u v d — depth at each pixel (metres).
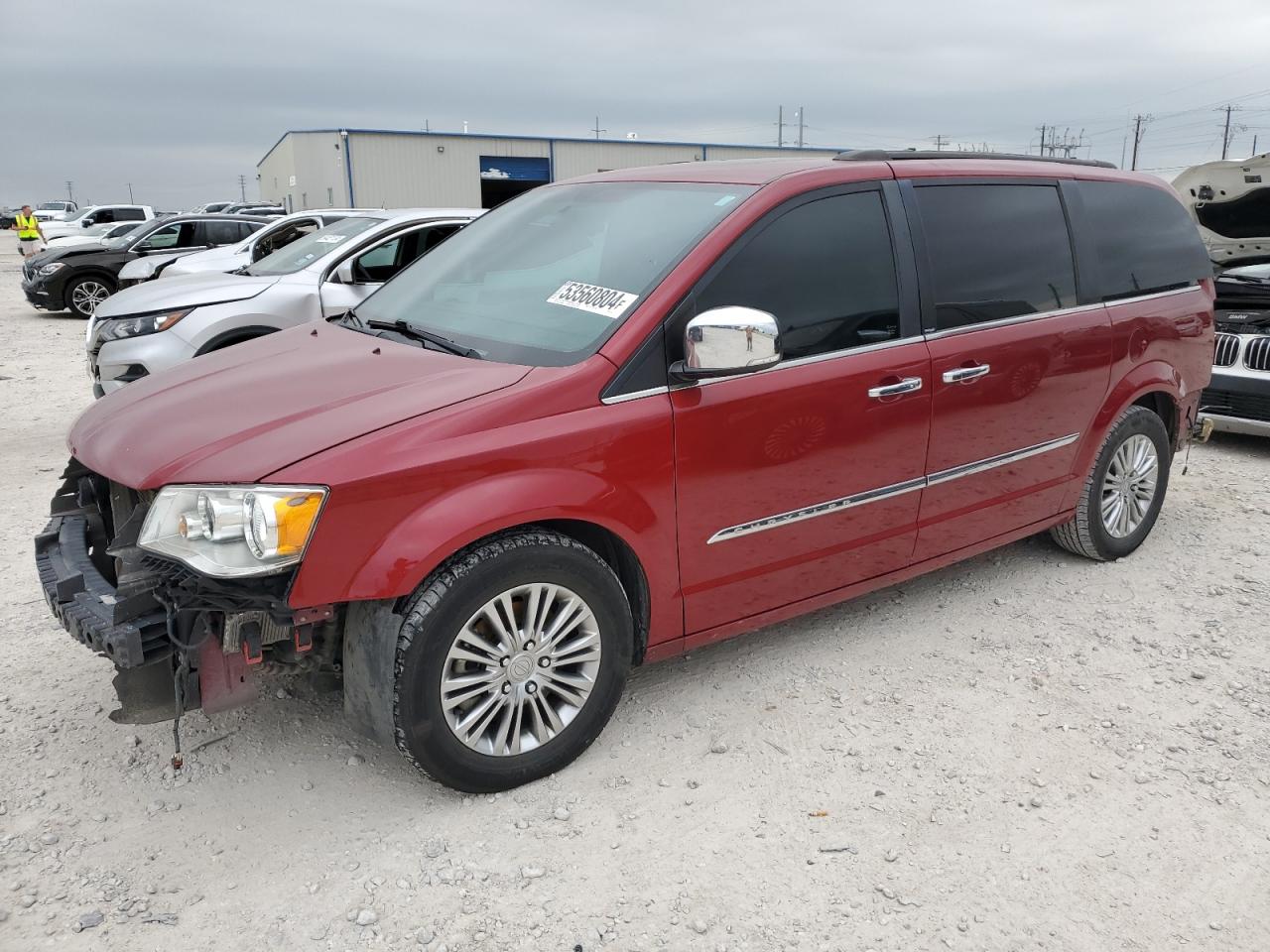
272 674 2.79
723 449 3.08
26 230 24.00
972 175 3.89
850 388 3.35
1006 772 3.07
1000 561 4.79
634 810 2.86
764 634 3.99
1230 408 6.83
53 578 2.86
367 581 2.54
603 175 4.03
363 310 3.93
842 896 2.53
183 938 2.36
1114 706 3.46
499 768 2.87
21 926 2.38
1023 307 3.96
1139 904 2.51
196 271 8.78
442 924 2.42
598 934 2.39
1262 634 4.02
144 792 2.92
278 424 2.72
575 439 2.79
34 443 7.07
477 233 4.07
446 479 2.62
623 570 3.12
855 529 3.55
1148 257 4.60
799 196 3.32
